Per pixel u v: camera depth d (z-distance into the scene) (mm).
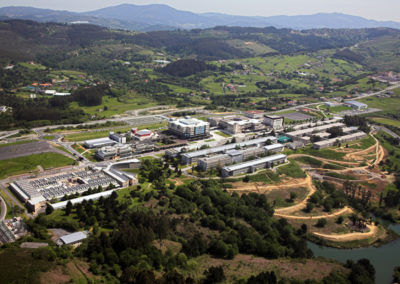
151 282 167875
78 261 190375
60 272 174750
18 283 159625
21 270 168750
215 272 187125
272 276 184625
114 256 192875
